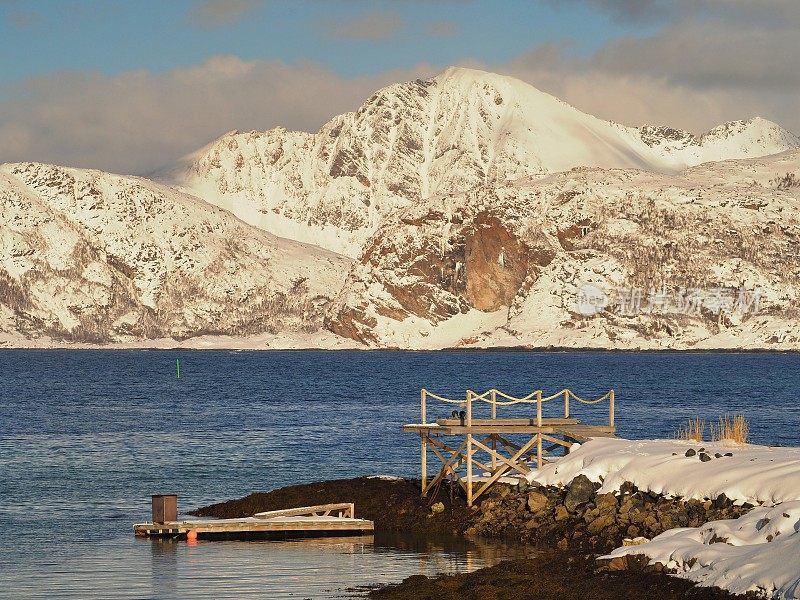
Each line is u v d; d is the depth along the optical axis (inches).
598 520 3656.5
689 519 3427.7
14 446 7204.7
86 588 3314.5
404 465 6058.1
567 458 4183.1
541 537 3806.6
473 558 3631.9
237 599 3166.8
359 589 3262.8
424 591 3129.9
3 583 3380.9
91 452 6825.8
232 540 4030.5
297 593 3225.9
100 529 4296.3
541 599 2918.3
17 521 4480.8
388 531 4141.2
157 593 3250.5
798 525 2994.6
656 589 2854.3
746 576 2773.1
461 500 4323.3
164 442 7396.7
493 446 4776.1
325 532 4111.7
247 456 6535.4
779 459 3609.7
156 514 4180.6
